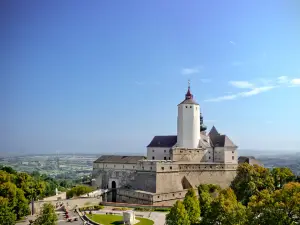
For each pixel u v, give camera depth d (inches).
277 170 5575.8
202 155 5821.9
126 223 3705.7
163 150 6127.0
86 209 4503.0
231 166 5757.9
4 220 3292.3
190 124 5930.1
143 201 4808.1
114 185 5856.3
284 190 2662.4
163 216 4114.2
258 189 5029.5
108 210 4448.8
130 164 5585.6
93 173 6289.4
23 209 4097.0
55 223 3041.3
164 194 4803.2
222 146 5885.8
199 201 3634.4
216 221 2778.1
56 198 5610.2
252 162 6279.5
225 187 5595.5
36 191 5142.7
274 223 2402.8
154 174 5002.5
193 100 6077.8
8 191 3973.9
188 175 5403.5
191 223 3102.9
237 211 2662.4
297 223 2450.8
